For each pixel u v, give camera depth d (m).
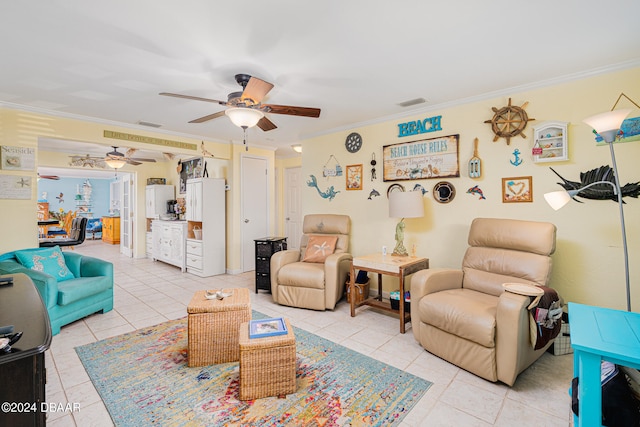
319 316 3.14
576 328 1.27
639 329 1.25
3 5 1.60
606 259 2.39
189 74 2.46
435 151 3.27
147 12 1.67
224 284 4.43
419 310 2.35
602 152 2.40
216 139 4.86
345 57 2.21
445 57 2.23
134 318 3.06
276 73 2.46
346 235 3.79
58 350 2.36
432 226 3.31
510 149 2.82
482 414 1.67
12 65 2.28
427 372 2.08
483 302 2.18
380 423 1.59
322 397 1.80
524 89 2.72
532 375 2.06
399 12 1.70
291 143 5.21
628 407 1.22
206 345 2.15
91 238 10.62
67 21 1.75
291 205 6.54
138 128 4.04
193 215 5.14
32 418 0.90
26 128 3.20
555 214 2.60
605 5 1.65
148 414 1.65
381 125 3.71
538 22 1.81
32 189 3.22
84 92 2.81
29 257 2.92
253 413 1.66
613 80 2.36
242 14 1.70
